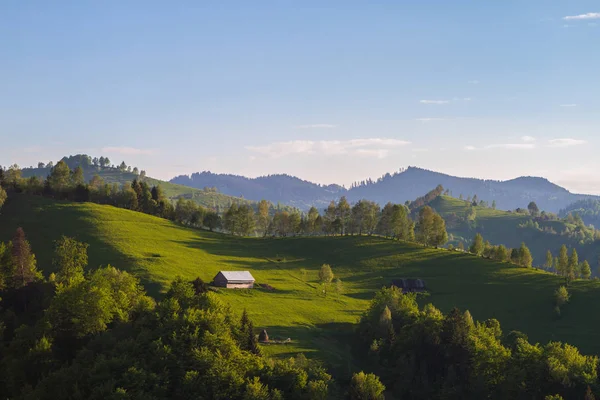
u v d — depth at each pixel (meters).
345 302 161.00
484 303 168.12
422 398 103.81
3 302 109.62
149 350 88.50
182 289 113.56
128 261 160.25
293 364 98.25
